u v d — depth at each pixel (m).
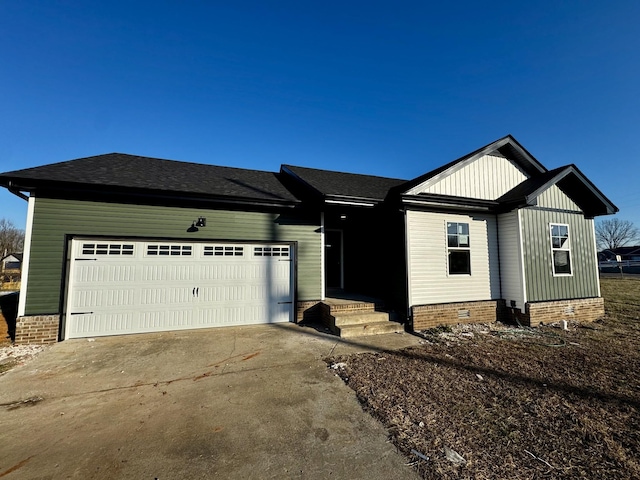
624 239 61.56
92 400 3.53
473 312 7.79
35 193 5.99
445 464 2.34
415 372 4.38
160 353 5.27
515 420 3.03
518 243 7.93
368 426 2.94
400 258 7.45
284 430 2.88
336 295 9.05
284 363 4.81
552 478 2.19
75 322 6.11
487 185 8.50
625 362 4.84
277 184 9.36
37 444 2.63
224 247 7.31
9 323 6.18
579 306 8.44
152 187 6.44
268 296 7.61
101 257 6.36
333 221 9.91
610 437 2.73
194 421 3.05
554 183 8.35
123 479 2.19
